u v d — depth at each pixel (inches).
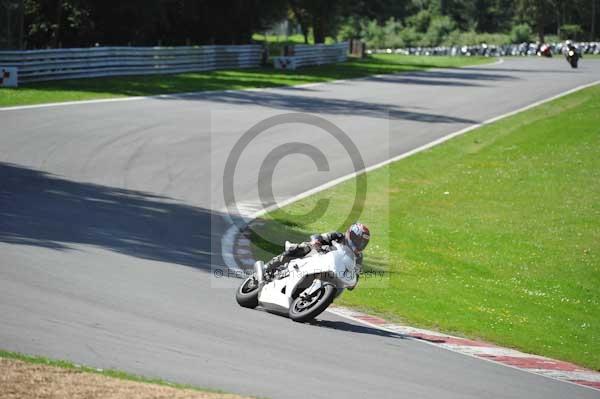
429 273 1915.6
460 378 1099.3
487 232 2386.8
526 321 1643.7
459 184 2957.7
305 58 7524.6
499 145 3695.9
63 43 6692.9
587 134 3949.3
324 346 1149.7
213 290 1411.2
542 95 5482.3
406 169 3078.2
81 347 971.3
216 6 7800.2
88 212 1915.6
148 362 950.4
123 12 6609.3
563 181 3048.7
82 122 3245.6
